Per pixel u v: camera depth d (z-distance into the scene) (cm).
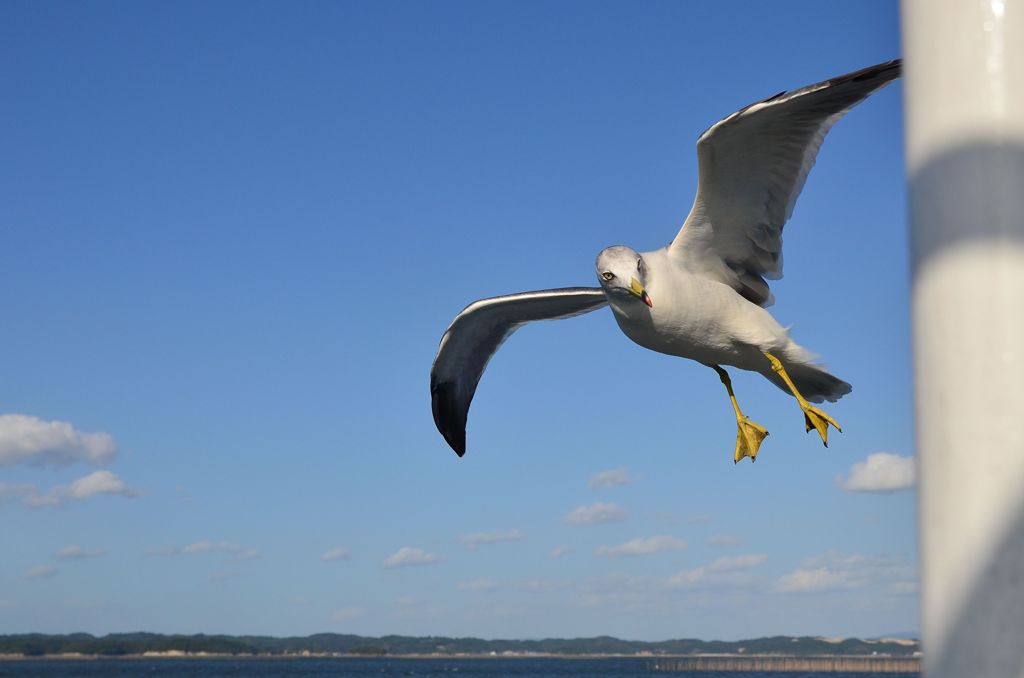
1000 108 194
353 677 14600
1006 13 195
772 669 17512
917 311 201
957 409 192
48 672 16062
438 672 17600
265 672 16712
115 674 15162
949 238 195
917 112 204
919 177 201
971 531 188
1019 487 185
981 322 190
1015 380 187
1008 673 183
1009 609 184
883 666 17262
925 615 196
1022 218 191
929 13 202
